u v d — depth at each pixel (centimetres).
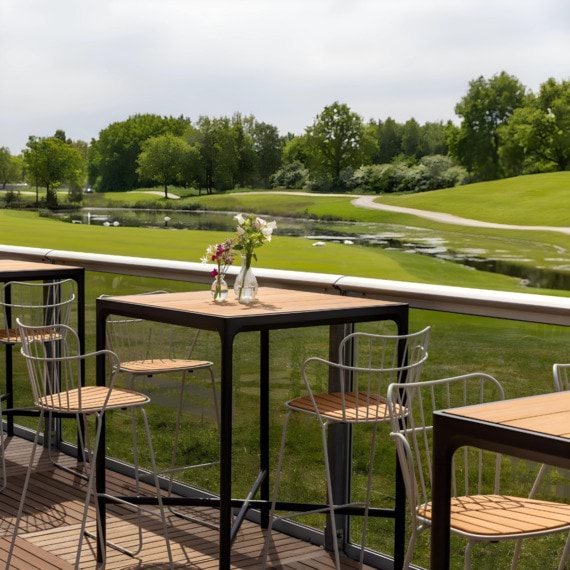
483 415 190
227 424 314
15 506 430
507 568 305
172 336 425
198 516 420
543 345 302
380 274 2334
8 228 2342
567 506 237
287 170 2358
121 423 482
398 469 337
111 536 391
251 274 355
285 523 398
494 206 2319
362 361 365
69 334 516
